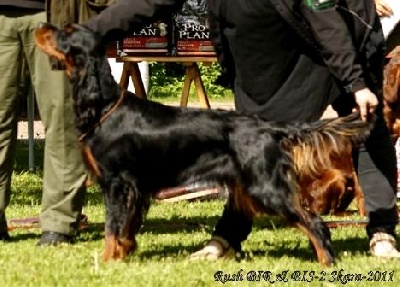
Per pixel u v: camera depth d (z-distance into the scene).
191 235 7.44
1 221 7.13
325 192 5.91
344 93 6.20
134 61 9.88
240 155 5.79
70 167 6.92
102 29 6.07
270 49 5.92
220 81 6.41
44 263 6.00
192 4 9.70
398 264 5.95
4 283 5.38
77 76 5.96
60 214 6.93
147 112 5.96
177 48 9.77
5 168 7.00
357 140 5.87
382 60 6.10
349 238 7.20
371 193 6.39
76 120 6.01
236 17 5.91
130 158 5.93
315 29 5.73
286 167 5.77
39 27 6.02
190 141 5.88
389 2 10.46
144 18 6.08
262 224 8.06
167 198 9.63
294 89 5.98
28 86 7.04
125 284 5.26
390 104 8.23
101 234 7.57
